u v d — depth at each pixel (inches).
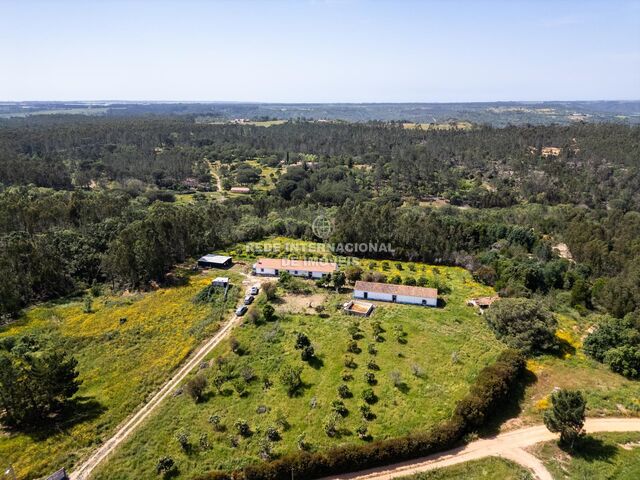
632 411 1716.3
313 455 1397.6
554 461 1462.8
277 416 1640.0
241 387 1772.9
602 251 3622.0
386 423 1594.5
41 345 2153.1
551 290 2952.8
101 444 1541.6
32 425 1620.3
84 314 2517.2
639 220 4566.9
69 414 1678.2
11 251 2773.1
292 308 2532.0
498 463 1453.0
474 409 1576.0
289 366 1934.1
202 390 1777.8
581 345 2190.0
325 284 2861.7
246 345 2114.9
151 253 2962.6
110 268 2977.4
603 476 1392.7
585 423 1648.6
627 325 2267.5
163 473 1396.4
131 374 1929.1
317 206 5644.7
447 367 1930.4
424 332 2246.6
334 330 2251.5
